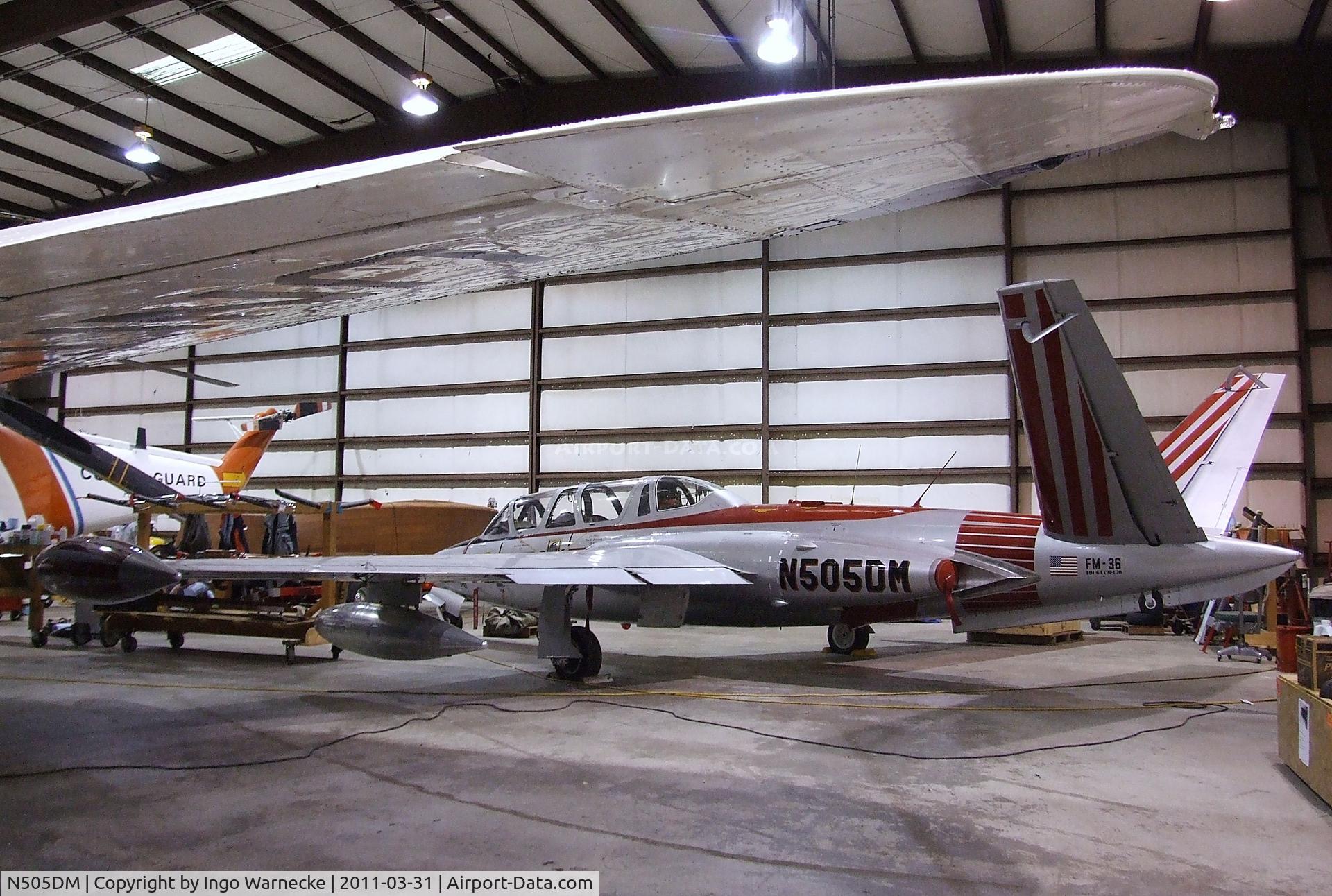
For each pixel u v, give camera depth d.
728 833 3.94
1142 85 2.79
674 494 9.59
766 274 16.48
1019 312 5.53
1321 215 14.16
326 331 19.62
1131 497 5.96
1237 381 8.02
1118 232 14.98
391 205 3.46
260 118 15.40
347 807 4.32
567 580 7.19
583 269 4.63
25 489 14.48
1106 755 5.38
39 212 19.08
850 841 3.84
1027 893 3.28
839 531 8.39
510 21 12.70
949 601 7.60
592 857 3.63
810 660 9.92
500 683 8.15
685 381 16.95
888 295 15.93
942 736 5.91
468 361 18.44
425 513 16.70
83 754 5.43
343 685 8.03
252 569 6.90
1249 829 4.01
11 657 9.93
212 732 6.05
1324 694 4.45
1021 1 12.02
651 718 6.52
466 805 4.35
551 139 3.01
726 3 12.18
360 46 13.09
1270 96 13.16
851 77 13.95
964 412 15.38
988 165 3.37
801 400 16.25
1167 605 6.74
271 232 3.66
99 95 14.32
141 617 10.05
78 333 5.21
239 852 3.69
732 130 3.00
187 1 11.82
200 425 20.61
